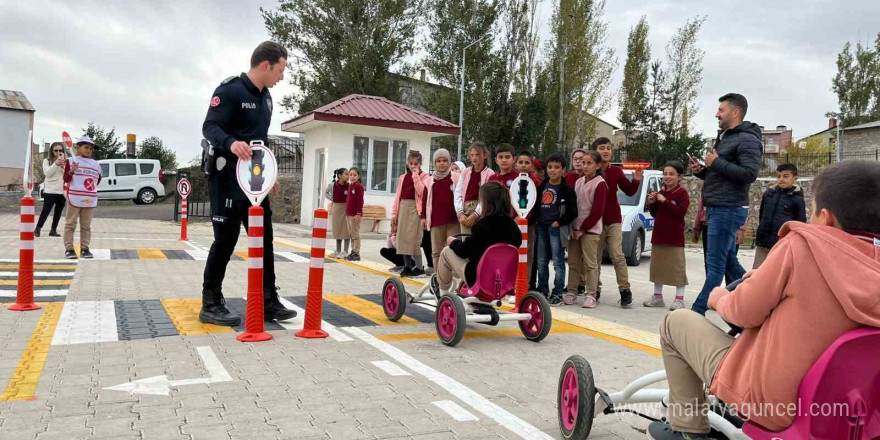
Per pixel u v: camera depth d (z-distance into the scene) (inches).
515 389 169.6
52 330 213.6
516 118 1286.9
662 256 322.7
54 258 400.2
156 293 291.6
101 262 392.5
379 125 787.4
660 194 323.3
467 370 186.9
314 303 220.5
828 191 84.7
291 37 1477.6
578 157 328.5
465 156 1298.0
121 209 1026.7
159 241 555.5
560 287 320.8
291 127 844.0
